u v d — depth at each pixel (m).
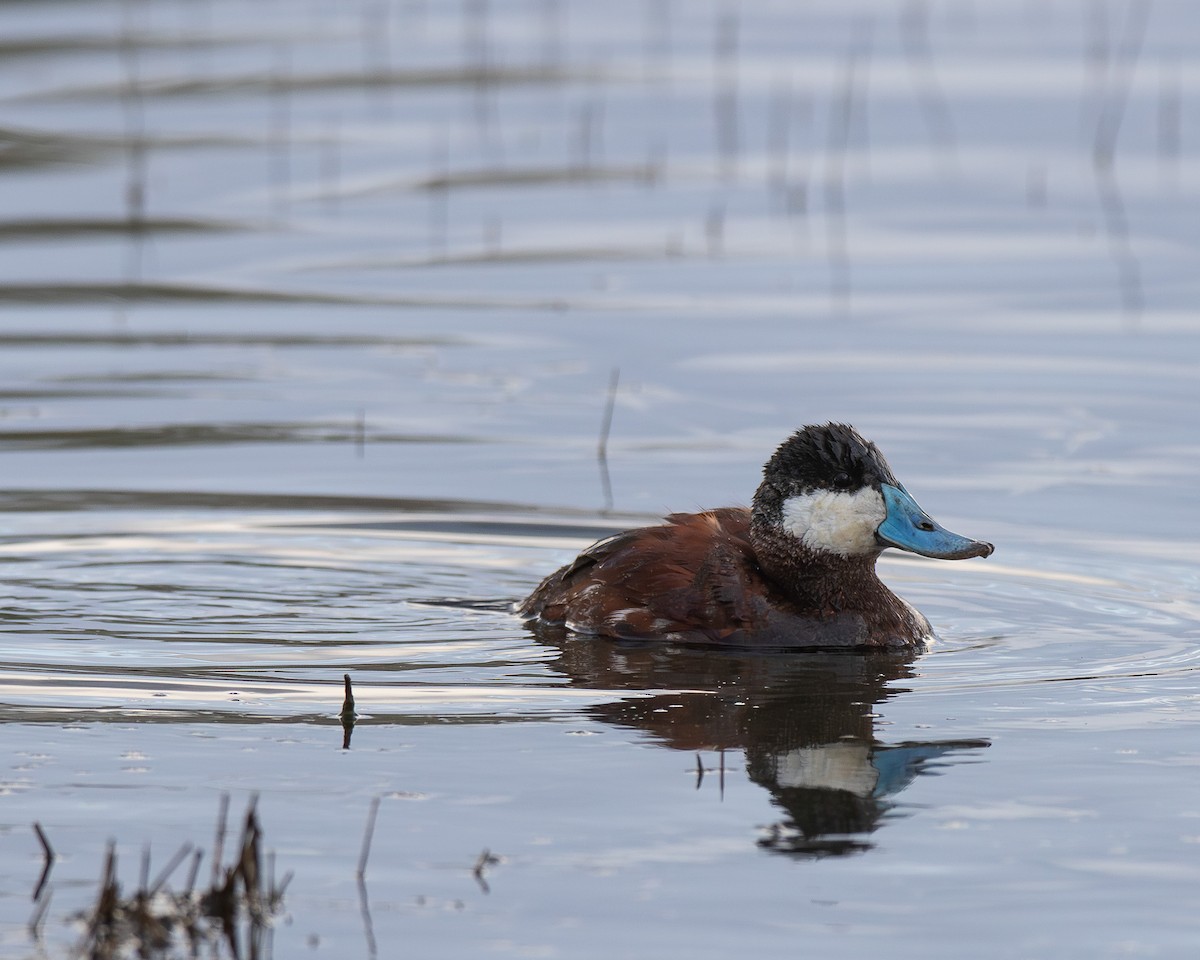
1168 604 11.01
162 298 19.45
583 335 18.06
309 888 6.75
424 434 14.93
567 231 22.36
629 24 35.78
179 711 8.76
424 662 9.74
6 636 10.06
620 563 10.55
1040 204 23.50
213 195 23.72
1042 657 9.99
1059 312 18.81
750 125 27.59
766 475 10.57
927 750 8.33
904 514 10.30
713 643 10.20
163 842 7.12
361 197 23.84
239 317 18.73
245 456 14.25
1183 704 9.05
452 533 12.49
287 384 16.44
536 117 28.03
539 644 10.16
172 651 9.85
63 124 26.95
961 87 29.89
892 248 21.59
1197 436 14.78
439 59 32.31
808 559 10.36
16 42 32.25
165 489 13.35
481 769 7.97
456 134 27.02
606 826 7.34
